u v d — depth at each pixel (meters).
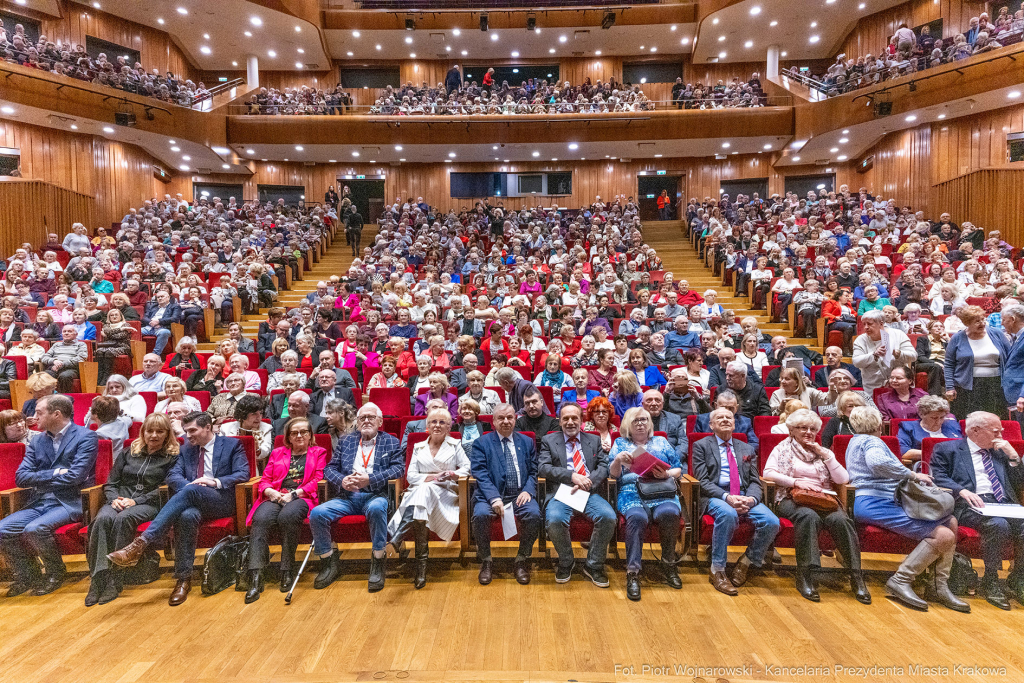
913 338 5.38
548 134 13.36
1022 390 3.73
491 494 3.15
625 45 14.98
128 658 2.35
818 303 7.39
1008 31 9.55
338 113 13.45
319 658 2.33
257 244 10.91
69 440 3.20
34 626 2.62
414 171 15.52
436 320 6.96
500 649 2.38
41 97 10.13
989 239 9.09
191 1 12.29
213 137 12.91
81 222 11.22
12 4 11.26
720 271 10.20
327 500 3.21
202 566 3.19
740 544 3.02
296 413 3.68
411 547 3.53
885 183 12.75
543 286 9.02
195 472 3.24
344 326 7.20
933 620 2.61
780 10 12.81
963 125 11.16
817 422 3.05
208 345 7.24
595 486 3.17
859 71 11.72
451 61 15.66
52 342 5.93
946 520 2.78
